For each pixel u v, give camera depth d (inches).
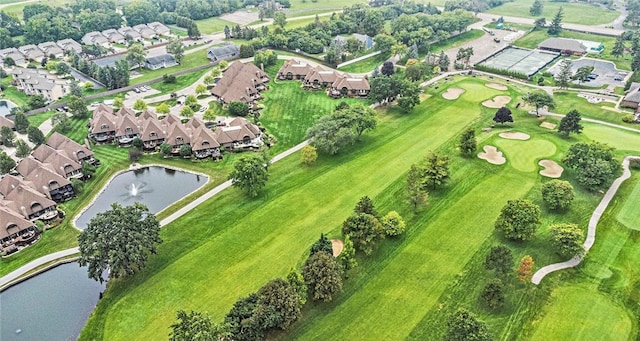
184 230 3639.3
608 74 7066.9
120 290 3070.9
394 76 6146.7
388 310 2859.3
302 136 5260.8
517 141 4916.3
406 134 5191.9
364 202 3543.3
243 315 2578.7
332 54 7642.7
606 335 2645.2
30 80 6501.0
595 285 2999.5
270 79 7096.5
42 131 5408.5
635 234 3452.3
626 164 4411.9
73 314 2974.9
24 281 3228.3
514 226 3358.8
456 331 2450.8
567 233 3206.2
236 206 3939.5
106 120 5241.1
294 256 3336.6
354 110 5004.9
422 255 3316.9
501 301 2812.5
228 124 5438.0
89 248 2997.0
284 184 4256.9
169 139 4943.4
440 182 4045.3
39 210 3863.2
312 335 2687.0
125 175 4594.0
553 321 2743.6
